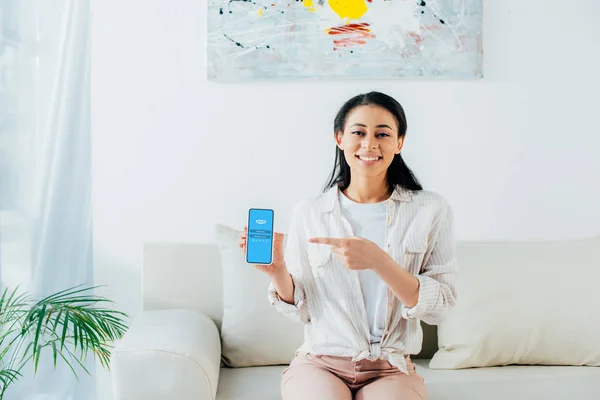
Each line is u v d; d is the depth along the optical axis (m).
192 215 2.44
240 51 2.38
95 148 2.40
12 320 2.30
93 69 2.39
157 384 1.60
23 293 2.28
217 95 2.41
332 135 2.43
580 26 2.44
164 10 2.39
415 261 1.59
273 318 1.99
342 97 2.42
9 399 2.33
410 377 1.51
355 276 1.56
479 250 2.08
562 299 1.98
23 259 2.38
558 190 2.47
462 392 1.76
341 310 1.57
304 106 2.42
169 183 2.43
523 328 1.96
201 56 2.40
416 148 2.44
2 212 2.36
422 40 2.39
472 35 2.40
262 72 2.38
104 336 2.08
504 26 2.43
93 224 2.41
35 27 2.37
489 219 2.47
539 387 1.79
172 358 1.61
